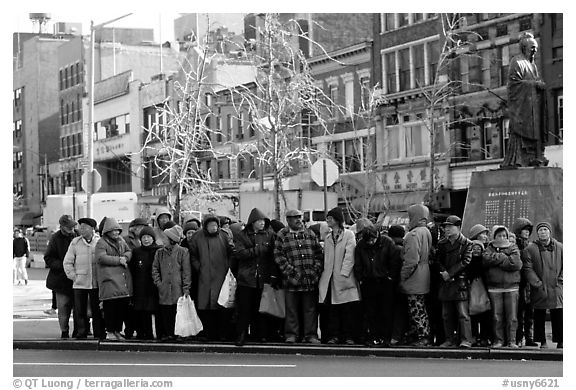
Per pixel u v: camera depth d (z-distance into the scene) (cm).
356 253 1820
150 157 7912
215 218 1920
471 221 2352
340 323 1878
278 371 1555
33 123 10738
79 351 1891
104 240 1931
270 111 3784
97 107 8969
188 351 1856
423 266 1791
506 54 4897
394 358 1738
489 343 1833
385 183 5534
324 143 5859
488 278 1769
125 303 1964
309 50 6203
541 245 1788
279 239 1853
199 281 1909
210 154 6738
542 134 2345
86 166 3781
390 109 5550
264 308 1859
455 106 5150
